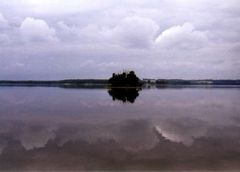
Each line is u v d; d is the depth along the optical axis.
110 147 13.84
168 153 12.73
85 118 23.89
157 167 10.68
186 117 24.92
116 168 10.57
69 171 10.23
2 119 23.27
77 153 12.69
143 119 23.47
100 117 24.50
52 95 59.03
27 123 21.22
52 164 11.02
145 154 12.55
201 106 35.69
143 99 47.75
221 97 54.44
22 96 55.94
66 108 32.16
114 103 39.19
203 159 11.72
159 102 41.47
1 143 14.61
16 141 15.08
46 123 21.22
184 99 48.50
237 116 25.83
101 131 18.03
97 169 10.48
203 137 16.33
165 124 20.91
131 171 10.22
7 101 43.44
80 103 39.00
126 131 18.08
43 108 32.22
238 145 14.27
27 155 12.29
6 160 11.53
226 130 18.56
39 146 14.03
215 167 10.62
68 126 19.92
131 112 28.47
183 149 13.45
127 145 14.28
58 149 13.44
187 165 10.89
